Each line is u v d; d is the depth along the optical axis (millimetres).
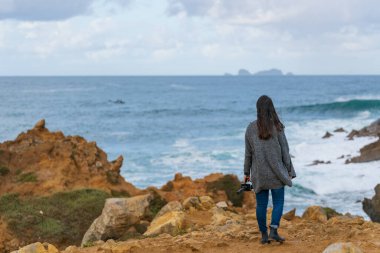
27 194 17938
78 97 120875
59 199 17484
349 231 8469
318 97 116938
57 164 19953
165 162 36062
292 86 192125
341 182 26906
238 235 8242
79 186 18938
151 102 107375
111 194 18578
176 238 8508
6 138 54250
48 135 22156
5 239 15172
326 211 13258
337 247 6223
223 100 114375
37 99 112125
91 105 97500
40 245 7953
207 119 72438
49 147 20672
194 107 93438
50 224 15898
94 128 61938
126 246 7734
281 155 7008
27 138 21516
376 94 121812
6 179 19062
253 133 7023
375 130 43281
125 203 12602
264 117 6938
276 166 6926
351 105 71250
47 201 17203
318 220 11758
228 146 43844
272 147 6930
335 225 9406
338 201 23969
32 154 20344
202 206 13219
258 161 6984
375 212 19234
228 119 72000
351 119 62188
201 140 48844
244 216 11891
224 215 11820
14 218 15805
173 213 11148
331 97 114562
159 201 17422
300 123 58625
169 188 19844
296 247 7270
